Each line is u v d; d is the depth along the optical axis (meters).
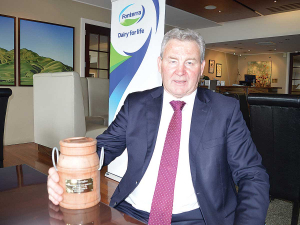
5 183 0.93
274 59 11.62
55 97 3.31
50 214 0.71
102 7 5.77
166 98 1.20
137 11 2.67
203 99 1.16
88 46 5.59
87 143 0.73
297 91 11.15
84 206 0.74
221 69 11.50
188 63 1.09
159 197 1.03
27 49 4.68
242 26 8.00
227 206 1.07
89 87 4.73
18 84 4.64
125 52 2.79
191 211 1.09
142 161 1.14
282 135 1.81
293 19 7.13
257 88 8.88
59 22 5.11
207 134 1.07
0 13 4.34
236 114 1.11
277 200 2.60
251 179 1.00
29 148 4.34
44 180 0.97
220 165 1.06
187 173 1.08
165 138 1.08
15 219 0.68
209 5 6.06
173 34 1.10
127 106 1.26
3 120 2.02
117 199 1.17
